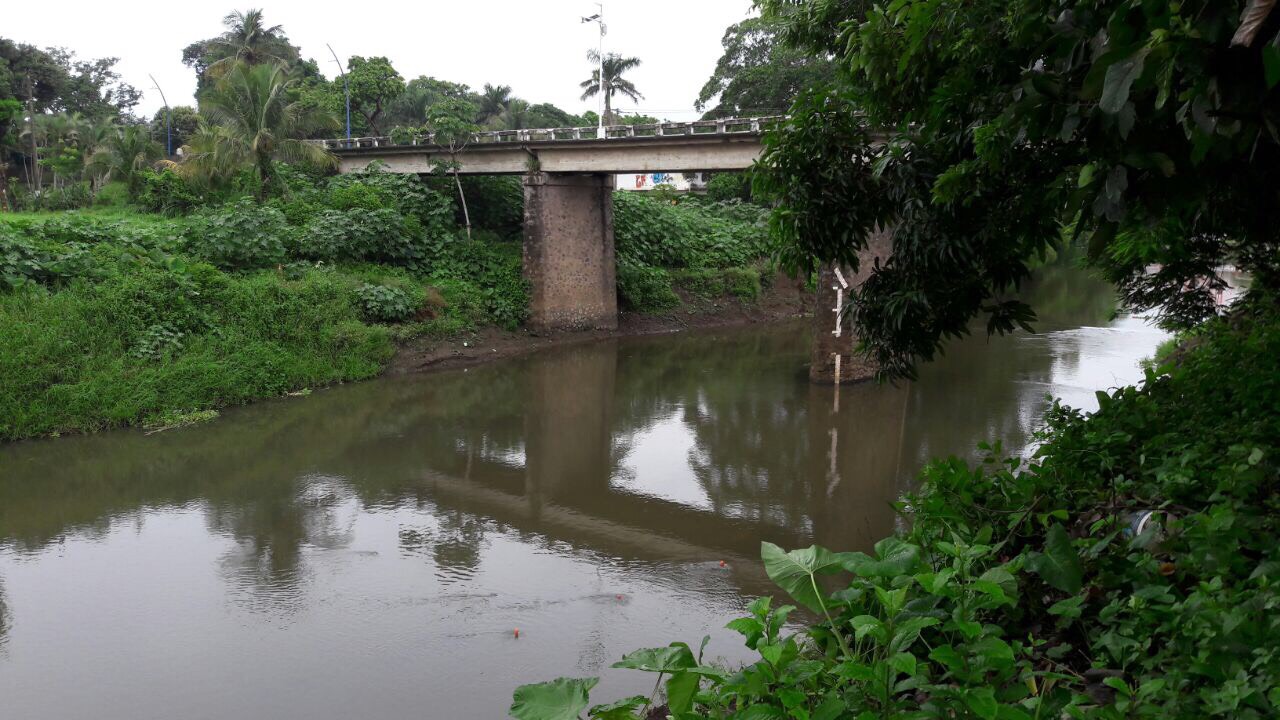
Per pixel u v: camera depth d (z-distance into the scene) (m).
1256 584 3.01
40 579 9.45
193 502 12.11
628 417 17.31
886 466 13.38
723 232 34.41
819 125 5.88
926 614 2.96
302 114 28.09
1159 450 5.07
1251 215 4.11
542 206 26.08
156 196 28.02
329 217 24.11
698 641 7.85
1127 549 3.68
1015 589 2.90
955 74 4.67
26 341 15.98
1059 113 3.27
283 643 7.91
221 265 21.14
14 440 14.96
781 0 8.49
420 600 8.80
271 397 18.56
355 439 15.61
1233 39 2.21
